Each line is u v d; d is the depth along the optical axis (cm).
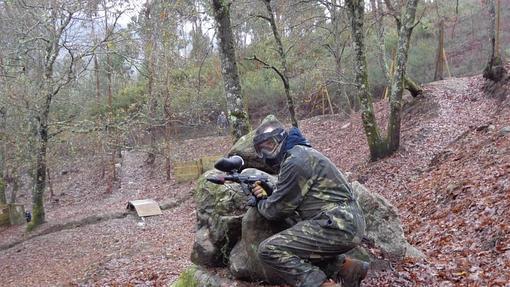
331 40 2694
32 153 2081
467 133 1600
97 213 2120
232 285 513
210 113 3222
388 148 1788
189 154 2930
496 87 1912
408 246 682
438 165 1454
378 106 2433
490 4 2014
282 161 425
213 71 2830
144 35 2339
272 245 409
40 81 1983
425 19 3188
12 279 1488
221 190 568
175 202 2177
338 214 401
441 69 2497
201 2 1969
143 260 1345
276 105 3350
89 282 1248
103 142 2144
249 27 2652
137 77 3572
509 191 903
